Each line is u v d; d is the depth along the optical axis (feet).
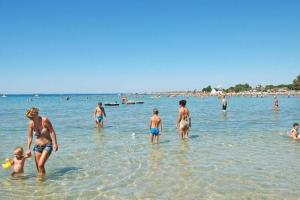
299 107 176.86
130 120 105.60
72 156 44.91
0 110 177.99
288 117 111.04
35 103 308.60
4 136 67.05
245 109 165.07
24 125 90.27
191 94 643.86
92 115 133.08
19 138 64.08
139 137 64.08
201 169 37.11
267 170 36.40
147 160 42.11
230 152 47.29
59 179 33.40
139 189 29.96
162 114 135.13
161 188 30.19
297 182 31.78
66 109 187.62
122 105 239.91
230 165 38.96
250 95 507.30
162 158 43.29
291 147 51.37
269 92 537.24
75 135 67.87
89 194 28.73
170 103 281.33
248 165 38.93
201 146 52.65
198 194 28.43
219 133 69.46
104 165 39.42
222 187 30.32
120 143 56.44
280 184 31.14
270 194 28.27
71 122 99.45
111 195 28.40
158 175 34.71
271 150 48.75
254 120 100.42
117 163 40.50
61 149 50.49
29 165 39.06
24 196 28.35
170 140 59.52
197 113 135.85
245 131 72.74
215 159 42.45
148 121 101.71
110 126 86.48
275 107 148.87
